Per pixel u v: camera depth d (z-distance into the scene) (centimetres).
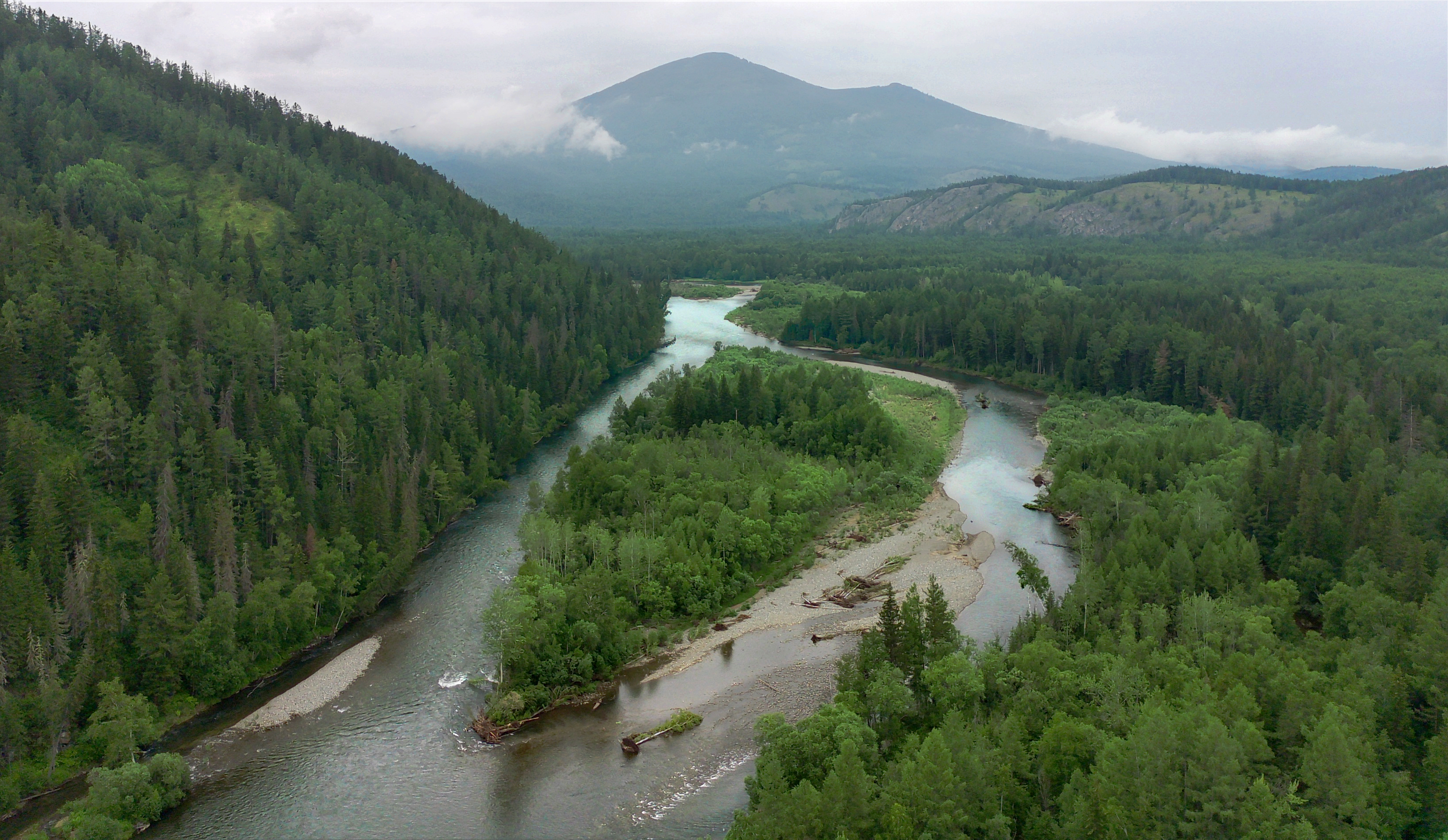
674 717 9956
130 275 15575
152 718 9781
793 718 9975
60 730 9219
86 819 8088
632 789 8875
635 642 11450
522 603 10638
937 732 7369
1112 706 7931
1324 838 6506
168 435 12612
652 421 19738
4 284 13838
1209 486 14762
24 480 10669
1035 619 10600
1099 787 6756
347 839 8244
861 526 15638
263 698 10562
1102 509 14788
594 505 14625
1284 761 7500
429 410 17188
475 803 8719
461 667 11150
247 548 11462
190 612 10612
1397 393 19538
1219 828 6462
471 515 16062
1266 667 8256
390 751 9512
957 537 15250
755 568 13812
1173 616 10744
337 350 17412
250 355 15100
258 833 8325
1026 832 7194
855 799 7044
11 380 12169
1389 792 6969
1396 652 8756
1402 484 13812
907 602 9825
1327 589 11794
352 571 12638
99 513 11350
